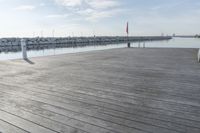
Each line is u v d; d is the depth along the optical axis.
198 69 4.66
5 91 2.84
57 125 1.77
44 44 39.72
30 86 3.12
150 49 11.32
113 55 8.02
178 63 5.66
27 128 1.71
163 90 2.90
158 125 1.77
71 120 1.87
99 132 1.64
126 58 6.95
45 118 1.92
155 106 2.25
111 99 2.49
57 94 2.69
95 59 6.70
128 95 2.66
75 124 1.79
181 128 1.72
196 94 2.70
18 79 3.63
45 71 4.45
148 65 5.32
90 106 2.24
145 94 2.71
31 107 2.21
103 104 2.31
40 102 2.37
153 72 4.32
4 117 1.94
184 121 1.86
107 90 2.89
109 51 10.06
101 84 3.25
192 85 3.18
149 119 1.90
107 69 4.71
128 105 2.28
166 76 3.89
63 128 1.71
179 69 4.68
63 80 3.54
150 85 3.19
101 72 4.32
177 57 7.16
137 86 3.12
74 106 2.24
